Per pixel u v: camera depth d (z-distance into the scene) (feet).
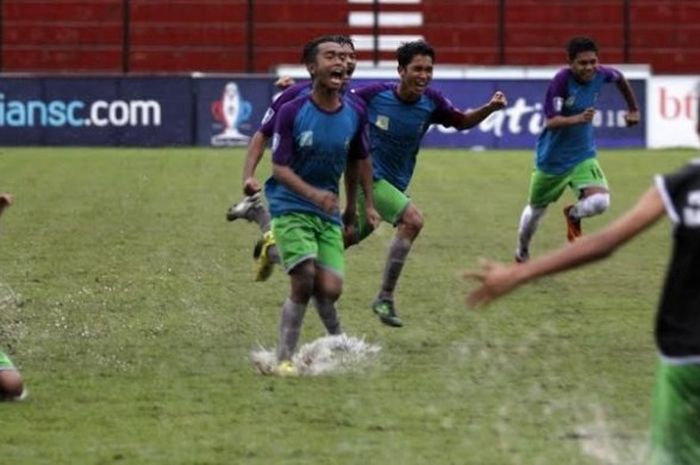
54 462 63.21
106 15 324.60
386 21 326.65
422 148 288.71
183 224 163.02
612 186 211.20
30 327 99.50
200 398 76.64
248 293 115.34
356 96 89.81
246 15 325.21
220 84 285.02
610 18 328.29
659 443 46.42
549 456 64.44
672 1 328.70
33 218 168.25
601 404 75.20
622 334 97.04
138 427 69.92
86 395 77.61
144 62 323.98
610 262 135.13
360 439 67.41
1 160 249.75
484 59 327.88
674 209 45.37
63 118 284.41
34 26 323.78
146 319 103.09
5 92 283.18
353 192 88.43
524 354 89.56
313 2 325.83
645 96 287.48
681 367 45.52
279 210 82.94
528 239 132.16
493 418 71.92
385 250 144.46
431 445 66.28
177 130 285.02
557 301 111.96
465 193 201.67
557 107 128.98
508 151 282.97
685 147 287.89
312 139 82.58
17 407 74.54
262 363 84.17
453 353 89.86
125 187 204.23
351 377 82.33
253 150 86.53
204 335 96.84
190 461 63.26
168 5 323.98
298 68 294.25
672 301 46.14
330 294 85.30
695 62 329.93
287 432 68.80
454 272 127.65
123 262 132.77
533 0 326.65
